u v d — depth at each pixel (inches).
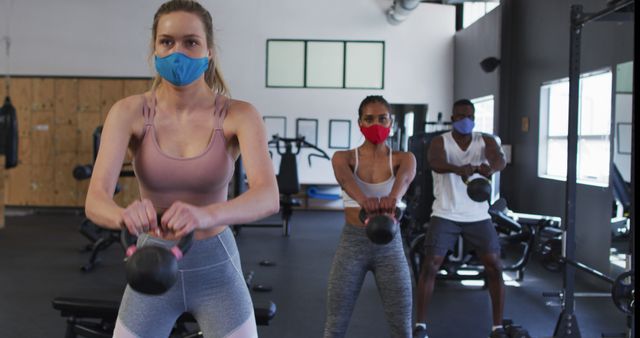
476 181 121.6
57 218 349.4
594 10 199.8
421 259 187.8
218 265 55.2
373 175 96.3
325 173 392.8
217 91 60.2
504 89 290.2
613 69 188.9
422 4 387.5
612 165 188.1
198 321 56.9
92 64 381.7
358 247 92.5
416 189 206.1
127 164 271.9
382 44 389.7
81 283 189.5
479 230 125.6
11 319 148.6
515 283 194.4
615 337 107.9
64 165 379.9
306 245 264.5
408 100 390.6
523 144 270.4
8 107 293.6
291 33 388.5
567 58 225.9
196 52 51.8
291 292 180.5
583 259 205.3
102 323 101.8
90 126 380.5
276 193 51.6
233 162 58.2
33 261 223.1
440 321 152.0
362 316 155.5
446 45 389.1
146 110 55.0
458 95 376.2
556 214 231.5
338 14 388.5
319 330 143.3
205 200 55.8
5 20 378.9
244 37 387.9
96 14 380.8
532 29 260.7
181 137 54.7
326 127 391.5
